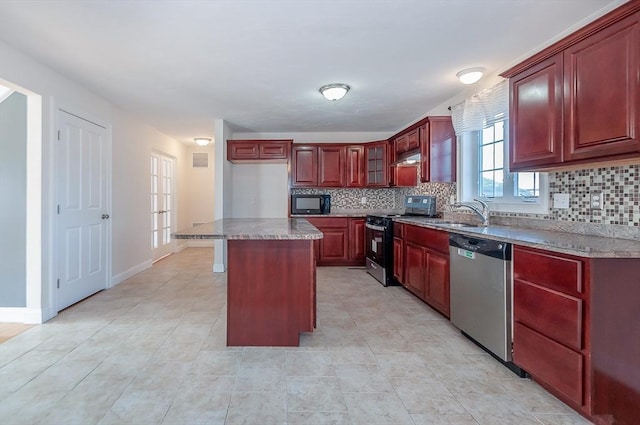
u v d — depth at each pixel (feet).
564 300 5.23
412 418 5.21
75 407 5.41
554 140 6.56
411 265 11.35
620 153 5.35
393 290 12.71
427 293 10.15
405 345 7.86
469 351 7.55
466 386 6.12
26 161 9.22
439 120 11.95
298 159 17.65
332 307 10.68
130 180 14.58
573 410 5.42
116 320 9.36
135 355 7.24
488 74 10.07
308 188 18.62
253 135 18.61
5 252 9.21
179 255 20.62
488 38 7.80
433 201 13.52
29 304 9.16
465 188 11.41
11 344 7.76
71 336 8.23
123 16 6.77
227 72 9.78
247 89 11.28
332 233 17.03
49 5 6.36
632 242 5.80
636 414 4.99
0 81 8.12
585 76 5.88
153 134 17.28
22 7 6.42
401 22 7.07
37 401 5.56
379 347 7.75
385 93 11.78
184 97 12.16
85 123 11.25
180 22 7.01
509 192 9.48
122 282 13.67
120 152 13.62
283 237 6.64
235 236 6.65
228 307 7.73
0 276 9.21
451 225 9.47
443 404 5.57
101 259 12.37
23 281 9.22
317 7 6.49
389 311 10.29
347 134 18.62
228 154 16.99
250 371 6.61
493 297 6.85
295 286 7.77
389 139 16.56
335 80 10.48
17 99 9.25
